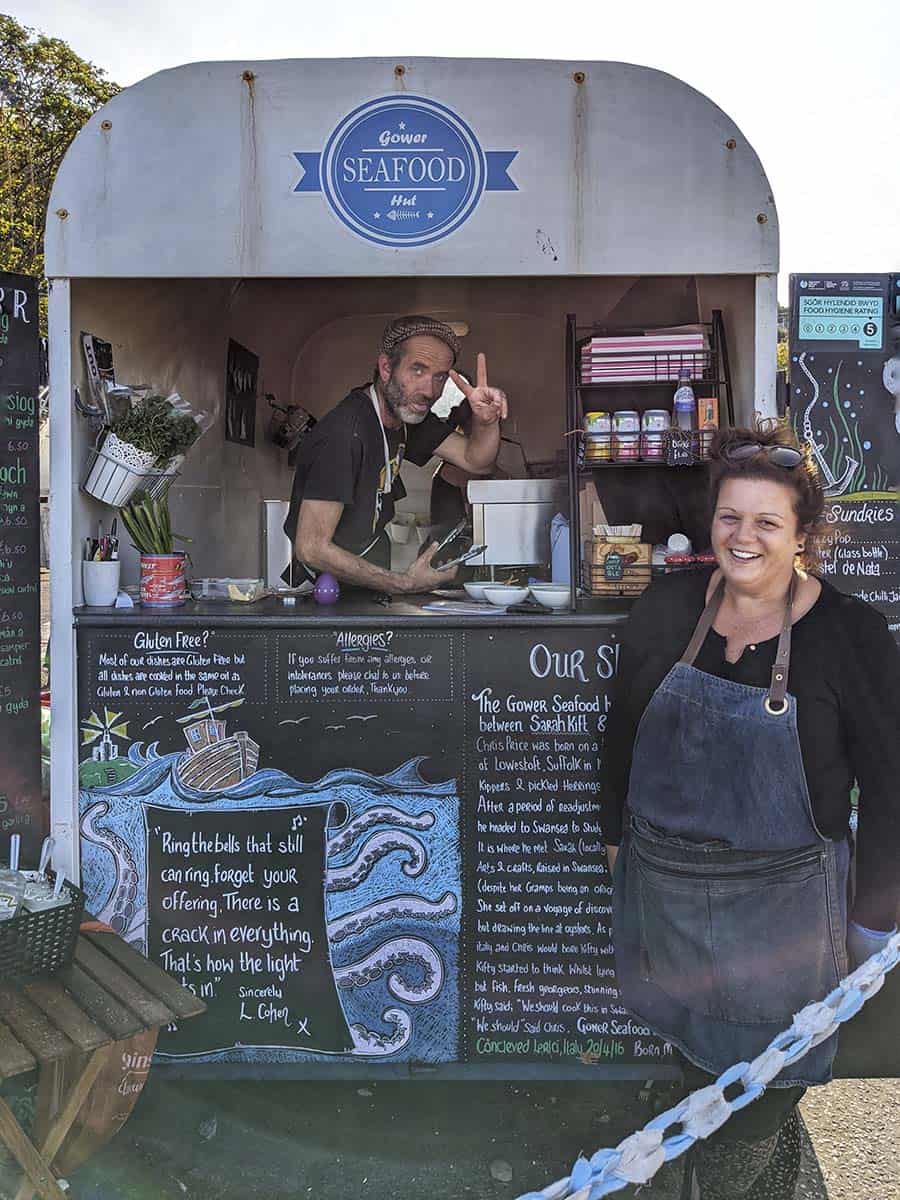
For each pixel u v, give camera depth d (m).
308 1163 2.42
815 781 1.85
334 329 5.09
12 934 2.02
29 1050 1.85
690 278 3.02
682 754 1.92
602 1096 2.71
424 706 2.58
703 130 2.53
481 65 2.52
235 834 2.61
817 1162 2.46
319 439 3.03
